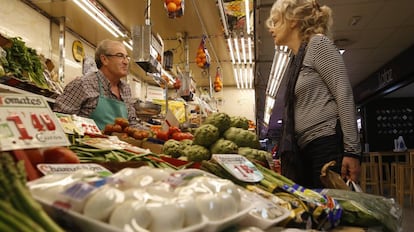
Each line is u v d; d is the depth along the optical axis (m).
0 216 0.42
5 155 0.51
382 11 5.02
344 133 1.65
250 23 4.50
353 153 1.62
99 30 4.77
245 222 0.75
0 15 3.44
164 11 4.50
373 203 1.09
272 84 7.48
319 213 0.94
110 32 4.59
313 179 1.76
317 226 0.94
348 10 4.97
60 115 1.44
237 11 4.07
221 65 7.28
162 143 1.83
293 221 0.86
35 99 0.90
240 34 4.97
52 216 0.54
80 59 5.00
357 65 8.01
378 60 7.58
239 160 1.11
